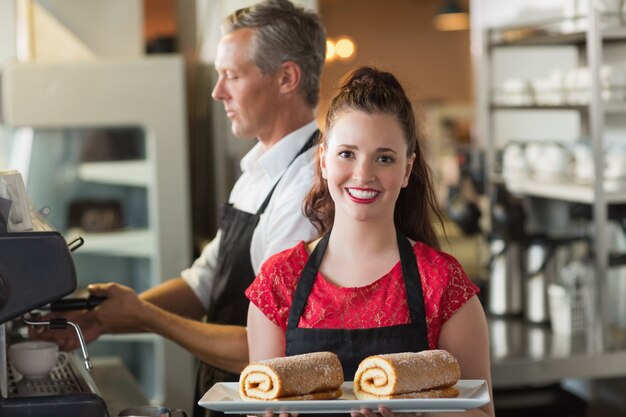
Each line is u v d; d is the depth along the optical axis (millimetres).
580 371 3717
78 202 4227
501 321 4344
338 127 1754
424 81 12086
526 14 4652
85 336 2488
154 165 4219
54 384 2176
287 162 2420
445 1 7945
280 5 2494
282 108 2494
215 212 4551
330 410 1607
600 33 3715
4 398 1770
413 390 1652
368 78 1785
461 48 12094
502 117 4992
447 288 1779
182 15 5047
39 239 1632
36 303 1630
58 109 4168
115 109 4199
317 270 1836
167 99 4219
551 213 4523
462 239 5992
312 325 1801
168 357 4223
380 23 11945
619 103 3770
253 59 2465
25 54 4410
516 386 4258
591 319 4047
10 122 4141
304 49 2484
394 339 1771
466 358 1775
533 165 4301
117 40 4465
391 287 1793
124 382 2838
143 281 4305
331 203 1996
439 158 8375
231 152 4383
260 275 1876
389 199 1761
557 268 4219
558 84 4141
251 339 1894
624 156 3852
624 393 4109
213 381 2420
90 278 4250
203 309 2738
